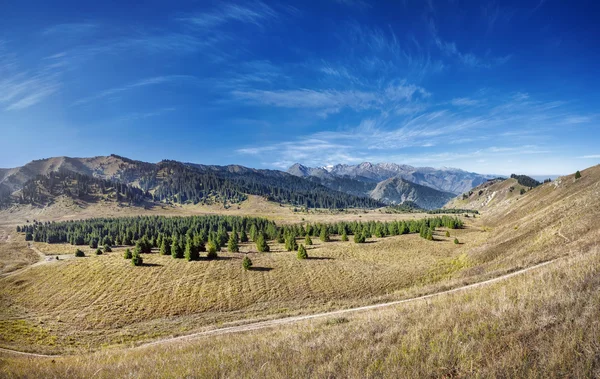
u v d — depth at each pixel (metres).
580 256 15.26
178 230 153.75
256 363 8.57
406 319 11.26
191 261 67.50
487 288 15.07
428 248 86.06
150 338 34.19
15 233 196.75
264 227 158.25
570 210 49.16
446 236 105.75
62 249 135.62
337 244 97.50
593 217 37.53
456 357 6.91
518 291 11.23
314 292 49.25
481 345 7.18
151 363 10.69
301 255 72.25
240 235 123.38
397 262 69.06
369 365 7.07
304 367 7.63
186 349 14.66
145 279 56.59
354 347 8.73
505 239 58.38
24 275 65.12
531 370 5.84
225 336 21.17
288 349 9.52
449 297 15.47
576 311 7.78
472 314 9.61
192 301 46.56
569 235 36.78
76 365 12.23
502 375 5.88
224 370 8.36
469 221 162.38
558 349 6.22
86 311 44.88
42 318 43.53
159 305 45.62
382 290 48.97
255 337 15.47
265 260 69.69
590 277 10.33
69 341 35.28
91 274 61.28
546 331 7.25
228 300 46.75
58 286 56.94
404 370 6.68
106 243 142.25
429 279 52.16
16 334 37.50
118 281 56.56
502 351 6.89
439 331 8.80
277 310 41.06
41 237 165.62
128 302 47.22
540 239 42.50
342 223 133.38
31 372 10.73
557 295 9.23
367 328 10.99
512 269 31.16
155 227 168.62
